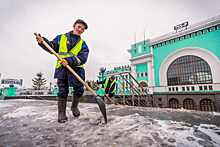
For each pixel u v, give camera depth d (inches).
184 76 666.8
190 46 657.0
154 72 776.3
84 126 69.4
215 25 589.0
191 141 50.0
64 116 80.8
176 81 689.6
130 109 137.0
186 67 665.6
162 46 757.3
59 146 47.3
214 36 593.3
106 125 70.5
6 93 753.6
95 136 55.4
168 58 725.9
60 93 83.0
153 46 796.6
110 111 123.6
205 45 614.2
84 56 93.0
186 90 593.6
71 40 90.9
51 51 82.7
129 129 62.8
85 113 106.3
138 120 78.7
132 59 874.8
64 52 87.0
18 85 965.2
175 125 69.0
